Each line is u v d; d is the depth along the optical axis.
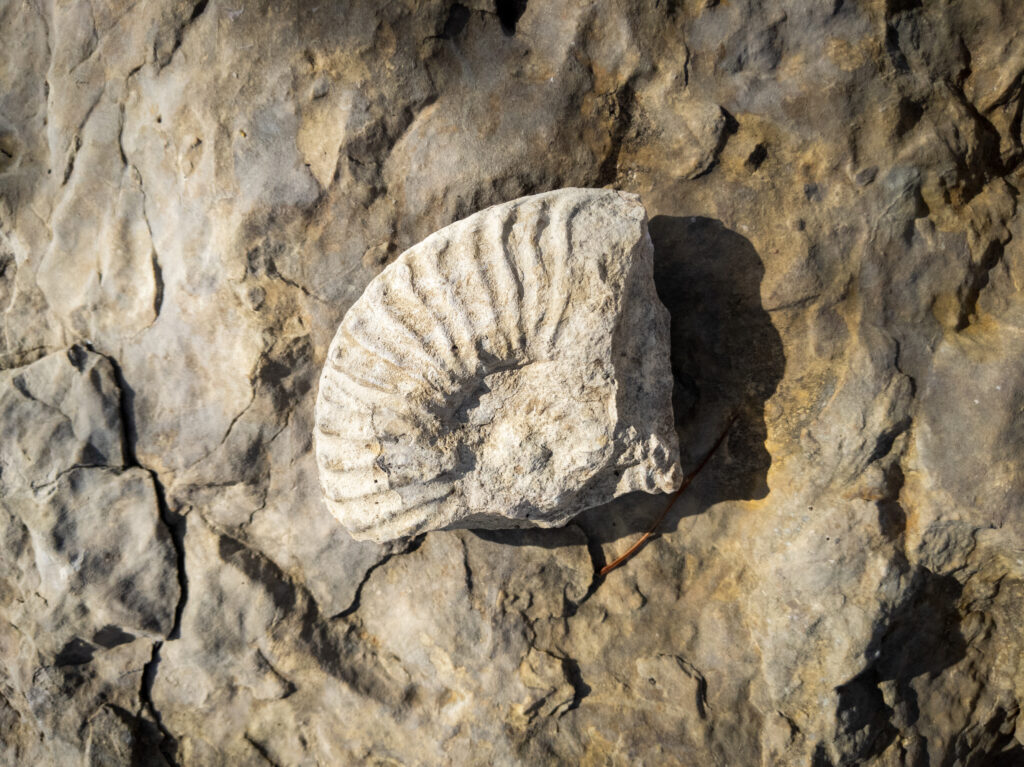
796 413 0.24
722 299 0.24
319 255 0.25
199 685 0.26
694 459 0.25
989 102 0.24
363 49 0.24
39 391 0.27
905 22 0.24
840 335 0.24
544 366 0.22
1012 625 0.24
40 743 0.27
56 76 0.27
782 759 0.24
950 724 0.25
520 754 0.25
